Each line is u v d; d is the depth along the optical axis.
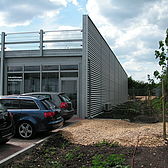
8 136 7.05
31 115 8.56
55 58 15.53
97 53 18.14
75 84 15.12
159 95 9.19
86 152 6.34
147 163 5.12
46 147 7.19
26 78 15.95
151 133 8.20
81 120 13.48
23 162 5.73
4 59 16.25
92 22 16.25
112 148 6.61
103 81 21.00
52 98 11.93
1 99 9.04
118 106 27.95
